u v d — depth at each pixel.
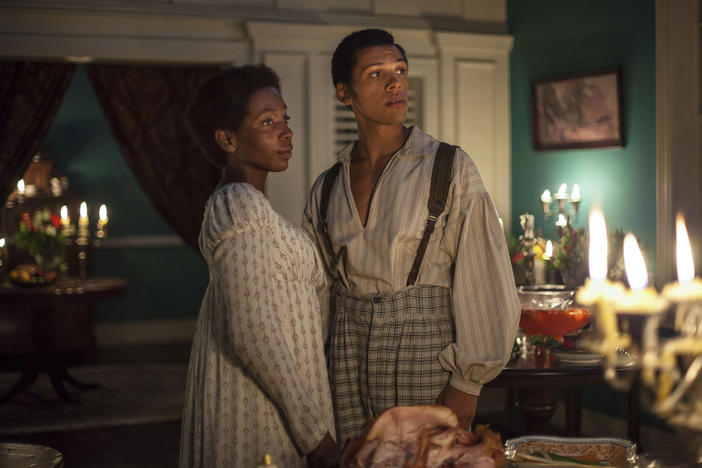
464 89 5.00
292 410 1.42
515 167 5.02
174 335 7.90
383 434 1.29
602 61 4.22
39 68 4.64
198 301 7.99
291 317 1.51
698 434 1.17
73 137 7.59
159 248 7.87
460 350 1.72
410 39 4.93
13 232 6.82
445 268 1.82
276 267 1.50
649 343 1.05
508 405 4.87
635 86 3.99
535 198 4.81
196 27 4.56
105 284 5.67
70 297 5.34
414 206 1.77
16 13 4.23
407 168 1.81
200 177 5.51
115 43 4.41
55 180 7.11
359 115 1.87
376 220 1.81
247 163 1.60
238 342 1.41
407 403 1.75
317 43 4.73
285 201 4.71
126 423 4.79
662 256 3.81
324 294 1.99
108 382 5.93
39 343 5.37
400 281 1.79
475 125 5.03
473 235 1.76
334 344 1.88
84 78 7.59
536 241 3.69
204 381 1.53
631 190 4.04
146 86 5.36
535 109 4.71
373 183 1.86
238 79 1.58
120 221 7.74
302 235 1.59
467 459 1.25
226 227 1.44
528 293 2.75
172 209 5.47
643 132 3.95
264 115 1.57
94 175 7.65
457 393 1.73
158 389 5.66
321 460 1.42
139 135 5.37
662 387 1.04
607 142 4.15
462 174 1.78
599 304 1.10
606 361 2.64
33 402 5.35
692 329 1.05
